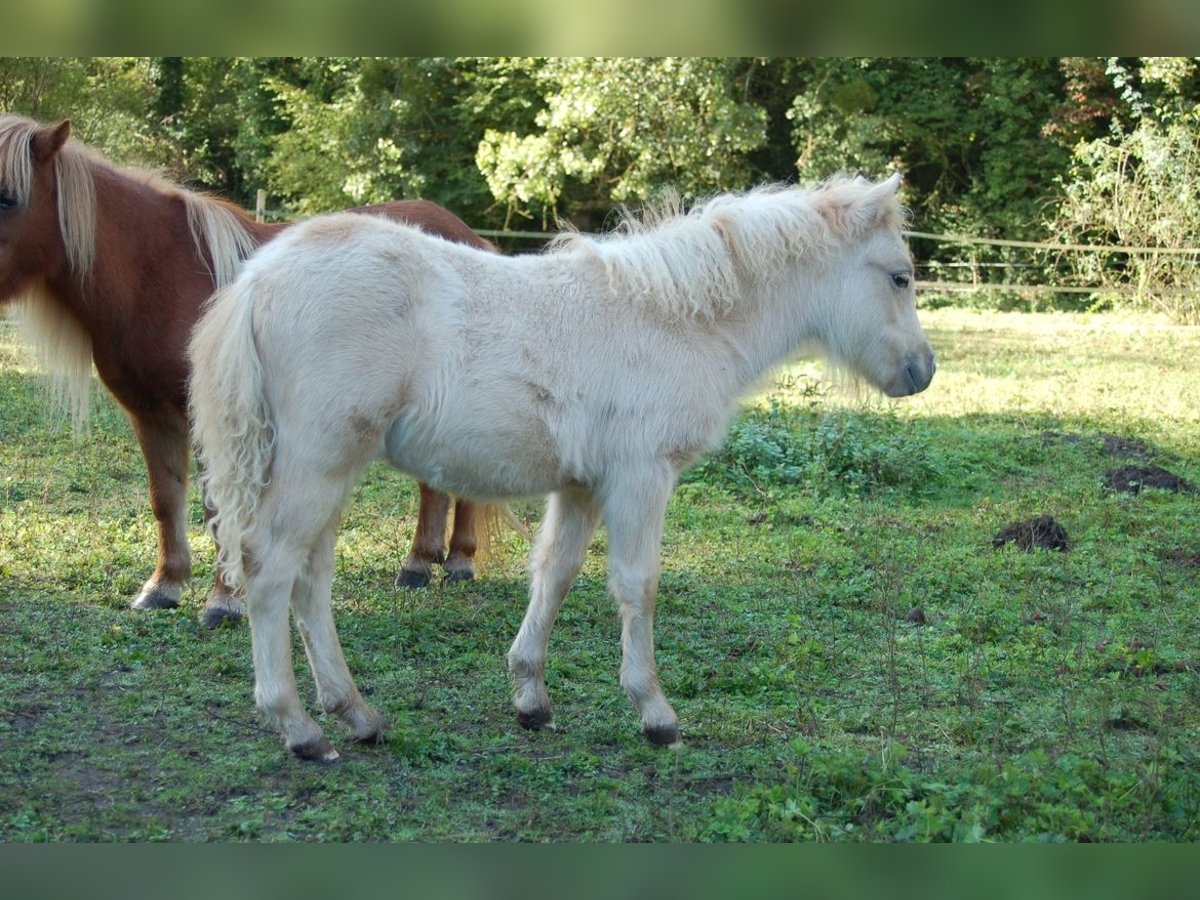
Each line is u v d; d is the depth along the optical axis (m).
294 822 3.80
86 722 4.48
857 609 6.48
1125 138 22.36
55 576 6.17
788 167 25.59
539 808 4.00
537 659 4.72
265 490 4.10
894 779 4.12
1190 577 7.05
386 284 4.07
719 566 7.16
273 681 4.17
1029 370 15.31
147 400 5.90
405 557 7.00
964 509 8.72
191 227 5.87
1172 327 20.20
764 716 4.96
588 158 22.55
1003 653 5.77
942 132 25.59
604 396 4.41
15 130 5.39
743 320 4.83
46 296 5.79
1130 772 4.34
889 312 5.12
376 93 23.55
